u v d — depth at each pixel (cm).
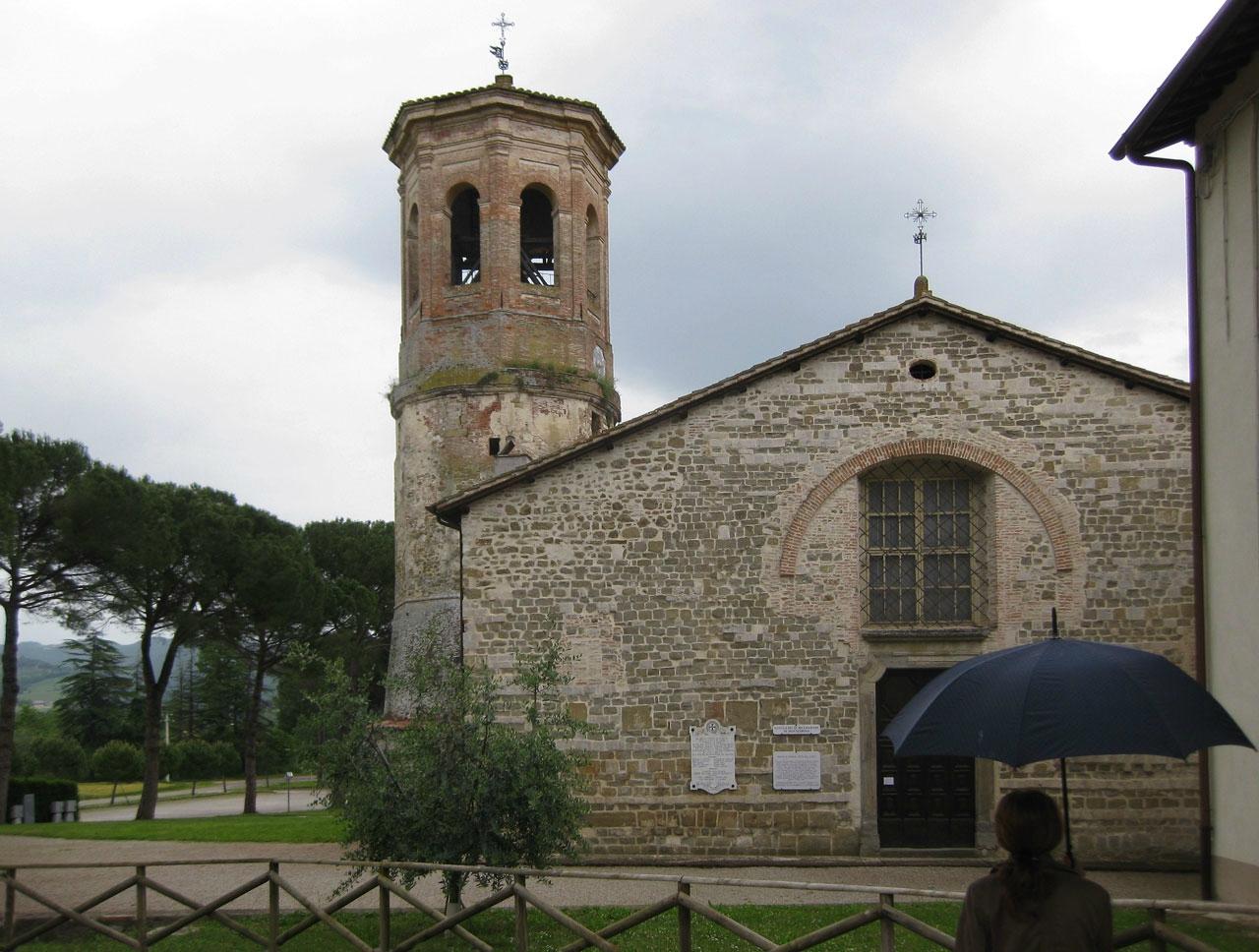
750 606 1609
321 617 3444
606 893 1348
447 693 1195
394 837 1136
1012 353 1630
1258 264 1094
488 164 2600
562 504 1641
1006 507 1606
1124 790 1545
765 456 1633
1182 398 1602
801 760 1580
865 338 1645
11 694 2739
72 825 2541
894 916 708
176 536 2938
